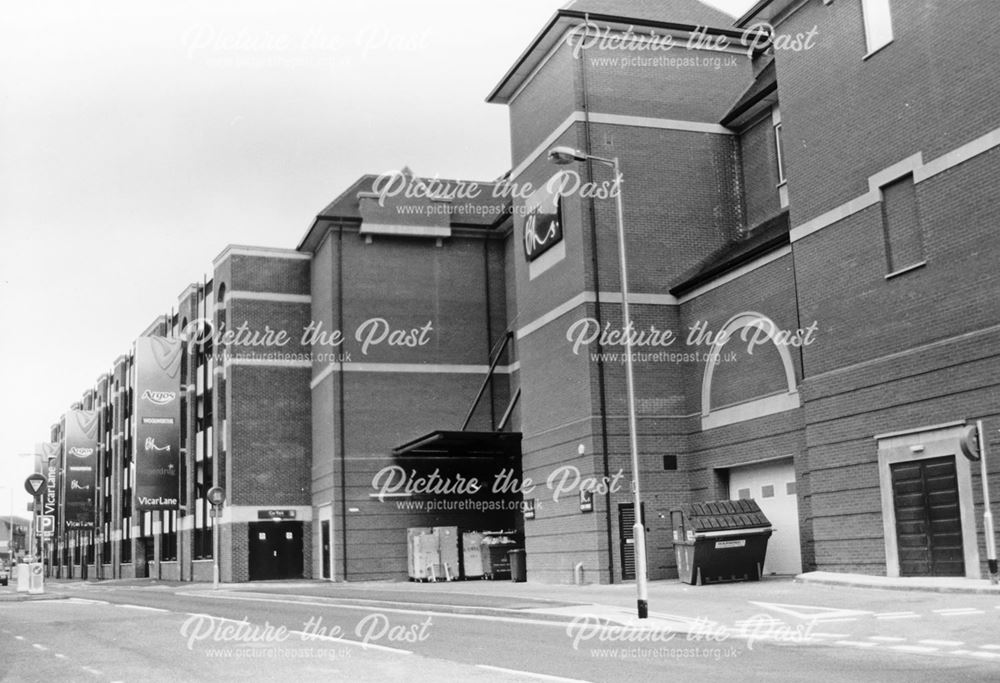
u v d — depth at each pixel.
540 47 30.28
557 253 29.75
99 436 72.44
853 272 21.05
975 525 17.84
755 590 20.27
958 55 18.70
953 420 18.36
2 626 19.88
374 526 39.88
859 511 20.50
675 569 27.17
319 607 22.97
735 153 29.83
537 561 30.31
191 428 50.72
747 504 23.72
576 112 28.62
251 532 42.84
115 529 64.75
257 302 44.09
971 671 9.83
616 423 27.53
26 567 35.62
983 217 18.02
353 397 40.47
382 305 41.47
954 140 18.72
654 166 28.95
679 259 28.77
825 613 15.27
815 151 22.36
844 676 9.72
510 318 42.22
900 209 20.08
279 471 43.34
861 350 20.72
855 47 21.31
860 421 20.59
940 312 18.83
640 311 28.19
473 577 38.12
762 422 24.98
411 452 40.31
